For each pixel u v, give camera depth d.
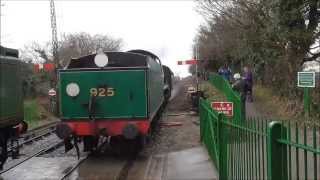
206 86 46.50
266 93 28.70
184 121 27.36
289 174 5.64
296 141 5.41
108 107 16.67
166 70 41.97
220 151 10.08
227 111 16.14
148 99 16.61
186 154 15.58
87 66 17.97
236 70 48.56
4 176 14.03
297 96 21.45
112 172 14.37
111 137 17.94
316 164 4.97
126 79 16.64
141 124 16.59
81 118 16.73
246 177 7.70
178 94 54.62
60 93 16.86
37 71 57.31
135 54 18.17
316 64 26.72
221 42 48.19
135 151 17.62
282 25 22.62
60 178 13.52
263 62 29.00
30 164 16.00
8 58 14.12
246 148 7.67
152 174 13.65
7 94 13.90
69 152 18.47
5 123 13.66
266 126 6.32
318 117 17.83
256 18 26.47
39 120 40.19
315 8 22.17
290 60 23.27
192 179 11.31
